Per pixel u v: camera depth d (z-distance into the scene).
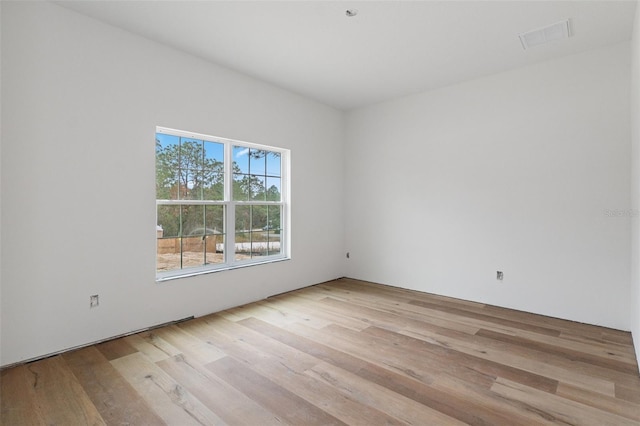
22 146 2.43
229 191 3.91
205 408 1.93
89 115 2.75
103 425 1.78
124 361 2.50
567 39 3.09
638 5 2.41
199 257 3.66
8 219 2.38
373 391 2.11
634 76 2.75
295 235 4.66
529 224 3.69
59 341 2.62
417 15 2.70
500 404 1.97
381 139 4.99
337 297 4.29
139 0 2.51
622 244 3.16
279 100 4.37
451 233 4.30
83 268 2.74
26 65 2.44
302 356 2.60
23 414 1.87
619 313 3.18
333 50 3.33
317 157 4.98
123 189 2.96
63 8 2.60
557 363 2.49
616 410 1.91
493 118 3.92
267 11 2.66
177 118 3.32
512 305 3.82
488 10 2.63
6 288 2.38
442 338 2.97
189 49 3.32
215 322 3.36
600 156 3.26
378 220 5.05
